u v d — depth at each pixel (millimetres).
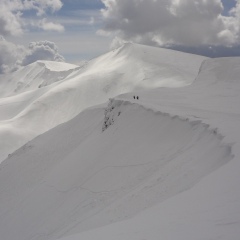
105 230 10383
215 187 11938
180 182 17969
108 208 21703
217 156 18500
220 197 10680
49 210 35438
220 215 9133
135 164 30312
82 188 34000
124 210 18781
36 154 61625
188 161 21203
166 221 9695
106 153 39094
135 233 9242
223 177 12984
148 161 28953
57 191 39000
